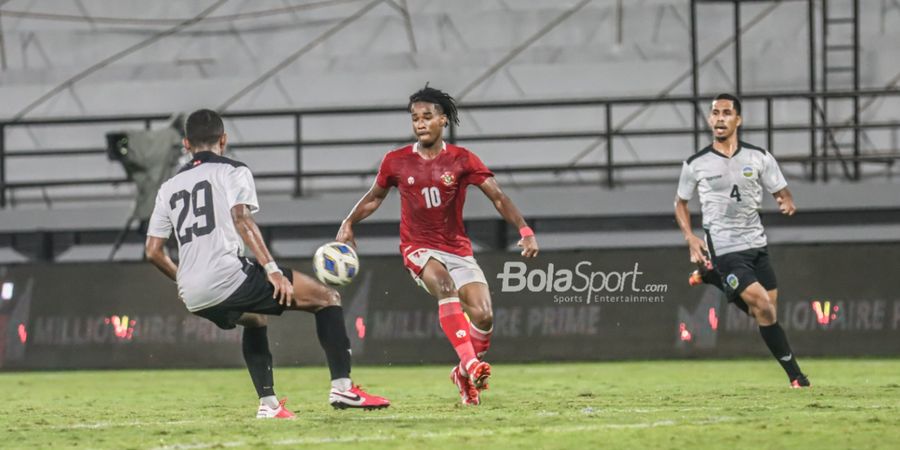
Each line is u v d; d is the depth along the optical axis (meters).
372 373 44.97
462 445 17.94
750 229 31.38
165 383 41.22
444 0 71.19
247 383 40.31
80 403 31.64
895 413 22.45
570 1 69.50
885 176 62.09
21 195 68.44
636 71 66.62
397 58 69.19
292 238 62.56
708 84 65.69
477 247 60.53
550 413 23.67
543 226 60.84
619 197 59.00
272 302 21.84
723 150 31.41
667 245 59.38
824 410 23.45
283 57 70.31
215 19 71.94
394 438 18.80
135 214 54.03
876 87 64.00
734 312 48.22
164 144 54.00
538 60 68.00
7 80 71.12
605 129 63.53
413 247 26.08
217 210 21.47
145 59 71.31
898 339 47.94
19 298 52.09
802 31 66.12
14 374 49.66
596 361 48.59
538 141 66.12
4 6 73.38
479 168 25.56
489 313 25.97
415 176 25.62
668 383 35.03
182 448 17.94
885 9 65.44
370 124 67.62
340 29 70.88
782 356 31.09
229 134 68.50
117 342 51.00
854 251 48.94
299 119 60.66
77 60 71.69
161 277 51.41
